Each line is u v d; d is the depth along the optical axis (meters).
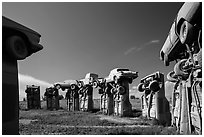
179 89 12.66
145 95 24.34
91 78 38.97
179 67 11.92
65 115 31.22
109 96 32.12
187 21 9.24
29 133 15.55
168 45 14.02
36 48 10.98
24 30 10.28
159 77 20.53
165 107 19.98
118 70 29.48
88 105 39.19
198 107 9.99
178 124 12.68
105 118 26.05
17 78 10.16
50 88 48.28
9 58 9.70
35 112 38.12
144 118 22.78
